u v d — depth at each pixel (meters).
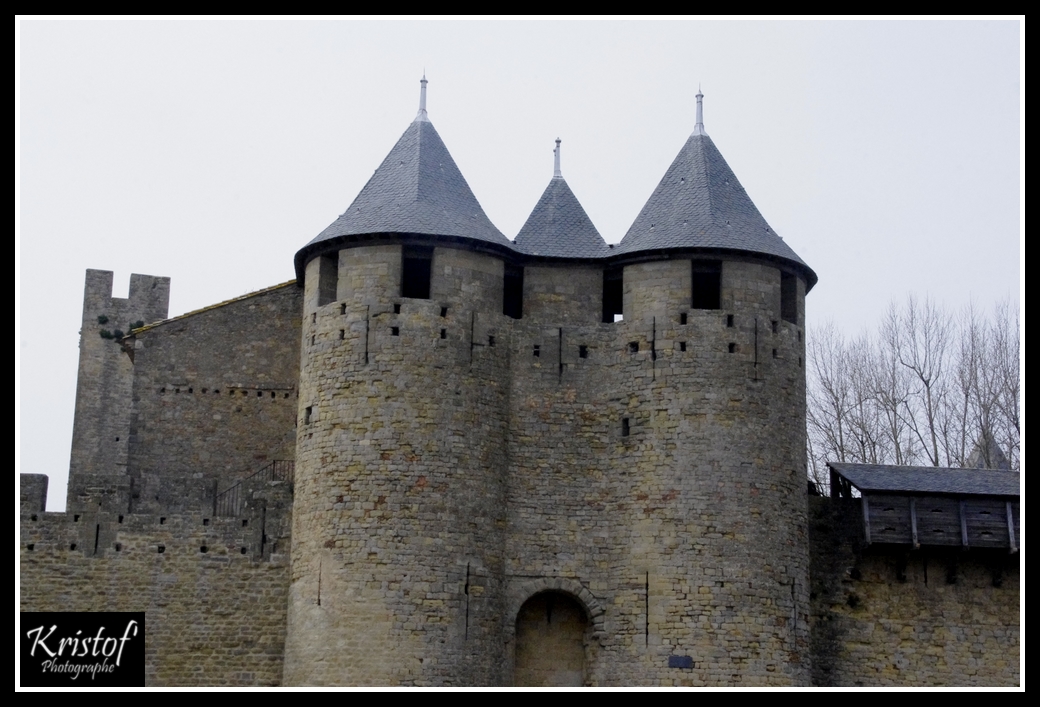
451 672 40.06
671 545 41.44
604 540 42.31
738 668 40.66
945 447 60.25
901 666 43.81
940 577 44.56
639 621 41.31
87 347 57.41
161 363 46.59
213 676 41.69
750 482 42.00
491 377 42.66
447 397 41.78
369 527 40.62
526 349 43.56
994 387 60.31
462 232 42.81
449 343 42.16
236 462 46.12
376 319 42.03
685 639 40.81
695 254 43.16
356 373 41.75
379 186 44.28
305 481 41.91
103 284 58.16
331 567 40.56
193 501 42.75
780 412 42.94
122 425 56.91
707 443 42.03
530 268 44.28
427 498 40.91
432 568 40.50
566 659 42.09
